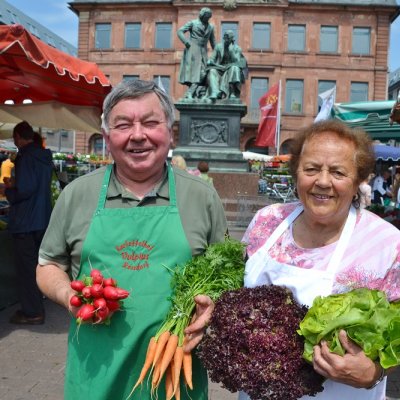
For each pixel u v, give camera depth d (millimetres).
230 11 42312
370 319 1633
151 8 43219
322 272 1923
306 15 42500
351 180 1899
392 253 1871
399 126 9477
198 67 16031
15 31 4691
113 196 2227
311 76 42656
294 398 1736
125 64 43781
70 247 2246
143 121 2133
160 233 2148
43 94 7516
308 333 1723
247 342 1758
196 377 2152
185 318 2039
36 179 5418
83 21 44094
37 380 4141
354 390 1920
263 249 2107
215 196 2291
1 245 6180
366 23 42562
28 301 5590
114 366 2094
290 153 2062
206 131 15820
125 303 2113
